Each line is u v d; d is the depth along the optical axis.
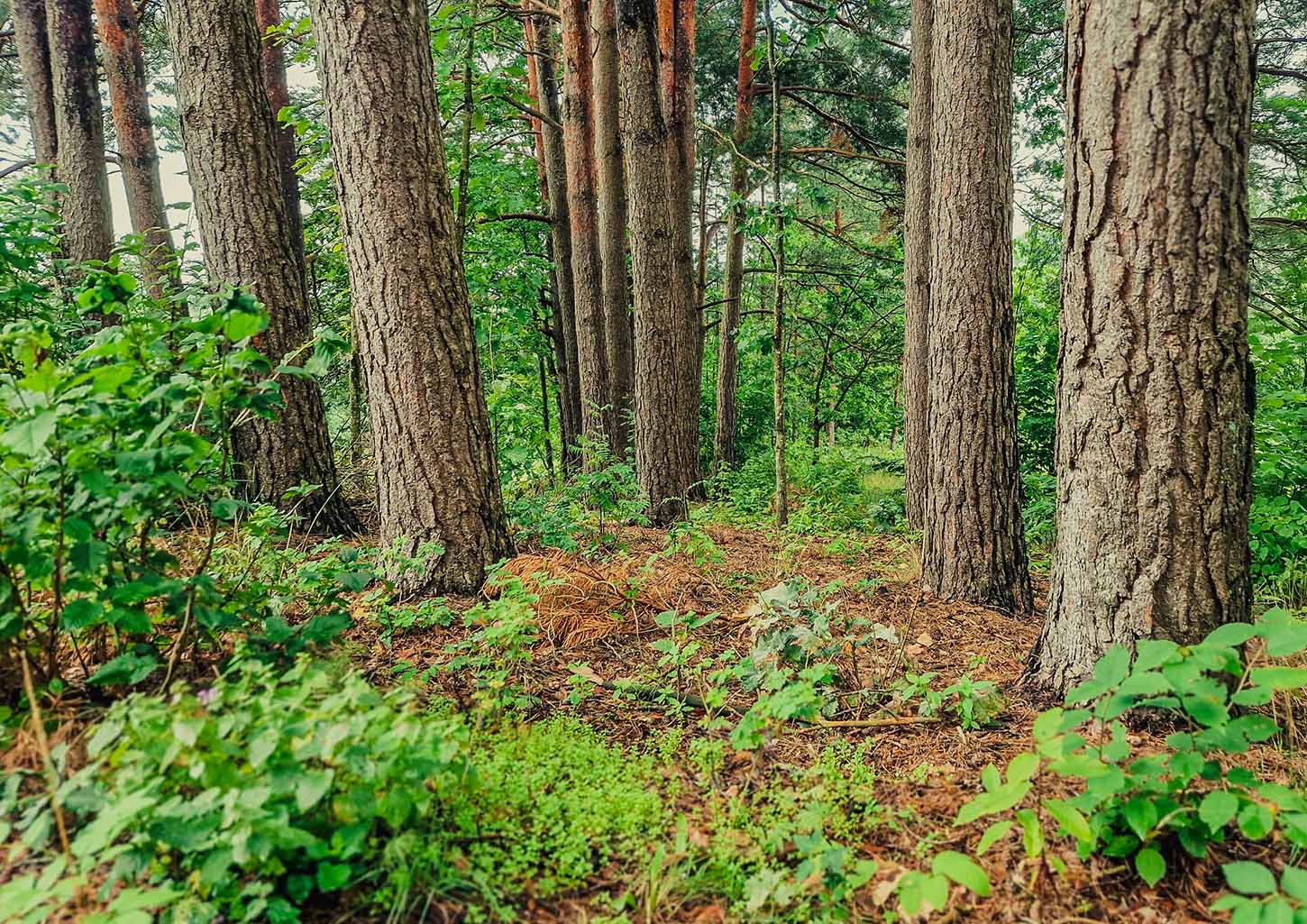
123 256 5.86
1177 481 2.94
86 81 7.64
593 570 5.10
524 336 12.55
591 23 9.53
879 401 19.89
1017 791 2.09
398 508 4.67
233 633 3.05
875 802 2.80
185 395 2.45
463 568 4.66
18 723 2.33
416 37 4.46
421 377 4.54
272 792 1.81
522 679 3.72
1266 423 5.68
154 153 8.54
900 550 7.15
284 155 9.29
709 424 17.45
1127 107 2.86
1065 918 2.21
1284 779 2.71
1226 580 2.97
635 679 3.86
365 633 4.05
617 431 10.43
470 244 10.54
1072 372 3.18
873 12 11.44
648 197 8.09
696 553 6.15
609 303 10.35
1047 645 3.51
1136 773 2.20
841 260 16.50
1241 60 2.77
